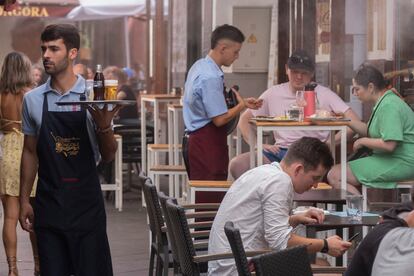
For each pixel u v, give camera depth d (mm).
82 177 5895
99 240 5973
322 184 7492
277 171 5254
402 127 7594
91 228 5934
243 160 8398
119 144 12156
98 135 5816
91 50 27469
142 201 12578
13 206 7949
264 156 8375
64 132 5852
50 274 5906
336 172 7777
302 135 8422
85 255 5934
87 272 5938
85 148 5879
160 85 16719
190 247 5211
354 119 8172
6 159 7895
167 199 5523
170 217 5434
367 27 8812
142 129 12078
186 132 8281
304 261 4078
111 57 27953
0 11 19266
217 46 8102
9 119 7914
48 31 5836
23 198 6164
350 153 8609
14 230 7930
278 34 10977
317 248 5066
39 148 5879
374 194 8016
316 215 5617
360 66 8469
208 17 12875
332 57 9344
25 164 6066
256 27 12102
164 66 16703
